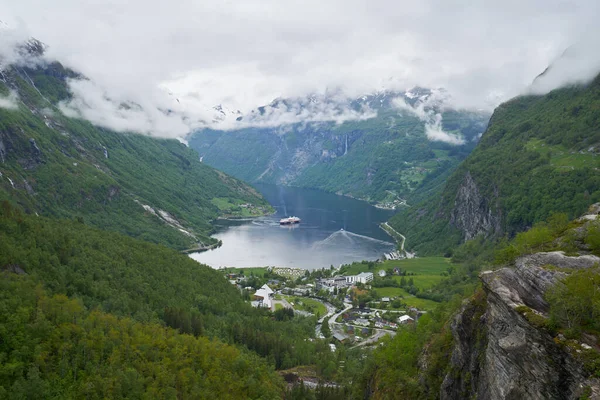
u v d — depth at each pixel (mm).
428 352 87312
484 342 61688
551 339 46094
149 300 165250
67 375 97562
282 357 165500
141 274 183625
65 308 113188
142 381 104000
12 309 104562
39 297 114375
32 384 90688
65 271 145250
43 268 139250
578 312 45625
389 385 91875
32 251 142000
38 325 102438
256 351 165000
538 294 52375
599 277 46938
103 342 107625
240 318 194125
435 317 102000
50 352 100375
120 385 98625
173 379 110750
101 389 97188
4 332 97312
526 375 48656
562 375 44438
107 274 163875
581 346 43312
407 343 98188
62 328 105312
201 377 119125
